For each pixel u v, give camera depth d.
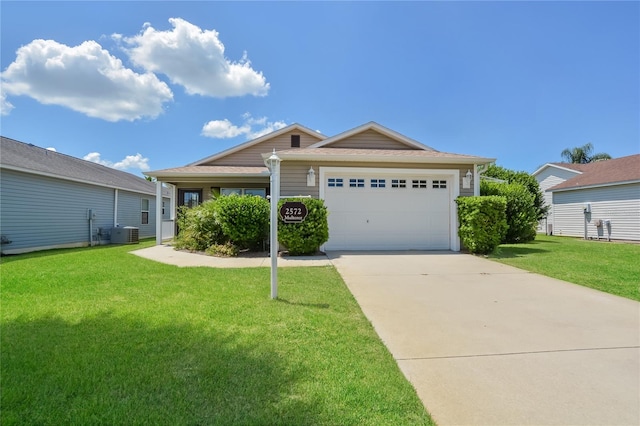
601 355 3.08
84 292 4.93
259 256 9.16
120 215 16.39
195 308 4.16
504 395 2.41
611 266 7.53
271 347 3.05
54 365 2.64
